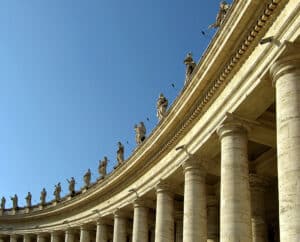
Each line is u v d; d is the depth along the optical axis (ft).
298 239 55.77
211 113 88.38
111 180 148.87
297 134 59.62
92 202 171.94
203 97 90.27
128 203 138.92
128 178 139.13
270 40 65.36
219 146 92.58
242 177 77.77
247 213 75.77
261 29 69.67
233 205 75.77
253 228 98.07
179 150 103.30
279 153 60.90
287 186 58.54
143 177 129.18
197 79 88.12
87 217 175.22
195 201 94.99
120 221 147.64
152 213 145.28
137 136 152.56
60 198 237.66
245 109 78.74
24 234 228.22
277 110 62.95
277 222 99.81
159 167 117.60
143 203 131.54
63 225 198.39
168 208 113.29
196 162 97.45
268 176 100.73
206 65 83.71
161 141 113.50
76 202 182.19
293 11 60.90
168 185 114.73
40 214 216.33
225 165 79.10
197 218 93.81
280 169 60.23
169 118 103.96
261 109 78.74
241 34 73.72
